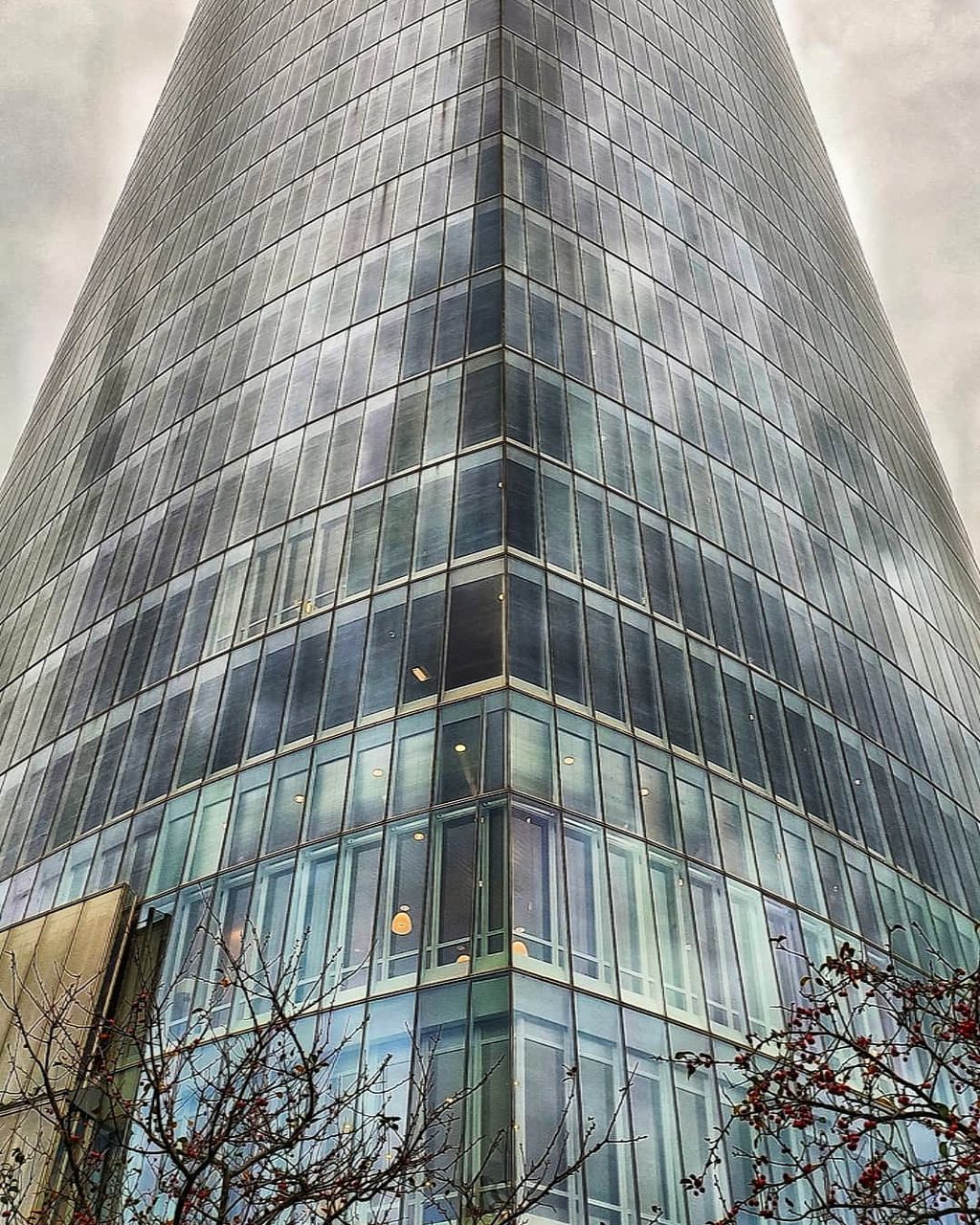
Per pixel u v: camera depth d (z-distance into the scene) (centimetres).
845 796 3928
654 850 3103
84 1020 3070
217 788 3500
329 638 3628
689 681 3653
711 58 7250
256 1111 1727
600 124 5562
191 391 5206
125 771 3862
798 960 3238
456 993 2628
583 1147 2338
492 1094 2441
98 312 7094
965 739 5034
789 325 5872
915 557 5691
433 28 5978
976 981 1741
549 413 4012
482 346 4147
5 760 4528
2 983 3388
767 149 7162
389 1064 2573
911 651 5025
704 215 5794
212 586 4181
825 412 5659
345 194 5359
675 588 3888
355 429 4219
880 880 3797
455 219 4734
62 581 5084
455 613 3412
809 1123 1655
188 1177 1490
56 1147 2642
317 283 5016
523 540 3566
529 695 3178
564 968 2698
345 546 3862
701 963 2966
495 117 5097
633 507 3991
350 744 3297
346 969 2814
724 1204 2553
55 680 4584
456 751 3097
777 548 4541
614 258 4906
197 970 3084
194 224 6456
